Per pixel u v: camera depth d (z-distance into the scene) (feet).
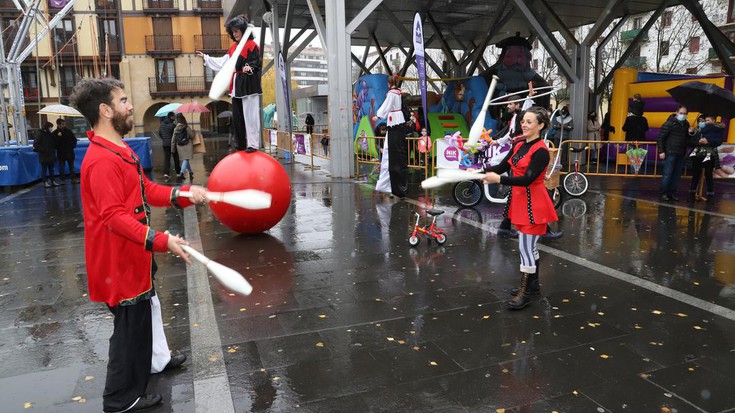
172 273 18.35
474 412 9.87
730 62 46.11
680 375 11.21
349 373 11.39
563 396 10.41
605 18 45.03
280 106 64.44
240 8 61.77
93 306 15.66
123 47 129.70
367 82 54.65
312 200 32.55
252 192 8.59
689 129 31.86
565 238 22.99
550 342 12.84
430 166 47.16
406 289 16.63
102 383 11.18
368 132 54.44
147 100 132.77
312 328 13.74
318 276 17.93
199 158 66.18
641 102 46.44
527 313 14.69
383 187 33.65
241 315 14.64
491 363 11.79
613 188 37.35
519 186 14.25
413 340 13.00
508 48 53.36
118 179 8.79
